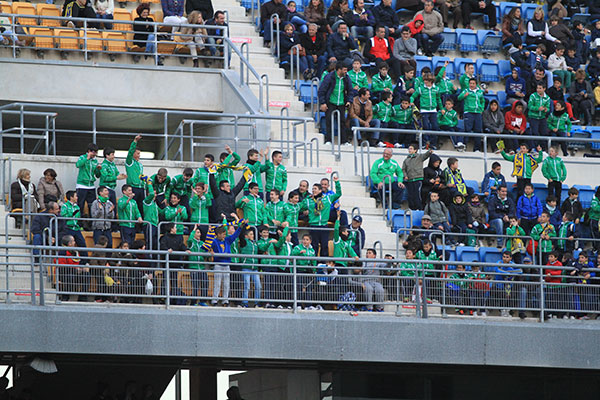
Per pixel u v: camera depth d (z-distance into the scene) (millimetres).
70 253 48031
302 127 65125
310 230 54062
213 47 67625
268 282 48812
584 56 77375
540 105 69500
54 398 49344
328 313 49156
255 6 74062
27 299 48156
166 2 68062
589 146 72688
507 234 57625
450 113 67812
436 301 50812
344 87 64625
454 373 51906
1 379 49250
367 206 60000
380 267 50188
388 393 51156
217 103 66062
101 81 64562
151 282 47500
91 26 66938
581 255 56375
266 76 63562
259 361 50938
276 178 55844
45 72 63719
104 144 71375
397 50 70875
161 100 65312
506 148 68188
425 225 57062
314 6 70938
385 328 49250
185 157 67812
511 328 50906
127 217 51531
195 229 49656
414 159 60531
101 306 46469
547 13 81500
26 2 69125
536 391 52906
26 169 52906
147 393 50469
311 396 50938
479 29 79312
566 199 61344
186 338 46844
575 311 52375
